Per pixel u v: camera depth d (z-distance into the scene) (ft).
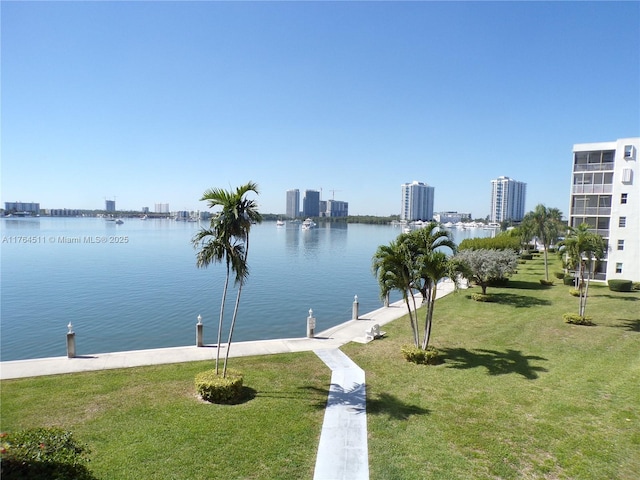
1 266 193.47
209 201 41.06
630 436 33.71
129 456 29.50
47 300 118.01
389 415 37.63
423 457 30.63
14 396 40.55
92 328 88.99
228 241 41.47
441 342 63.41
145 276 164.25
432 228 57.47
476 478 28.07
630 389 43.65
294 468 28.86
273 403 39.96
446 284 127.65
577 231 82.99
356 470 28.84
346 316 102.37
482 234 574.15
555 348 59.62
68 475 19.86
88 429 33.71
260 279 162.61
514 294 105.91
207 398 39.99
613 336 65.67
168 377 46.52
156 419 35.73
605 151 129.08
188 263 206.08
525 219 167.94
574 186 132.16
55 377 46.26
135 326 90.68
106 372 48.08
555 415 37.60
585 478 28.12
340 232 593.42
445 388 44.45
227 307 110.93
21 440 20.59
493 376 48.06
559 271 141.49
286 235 502.79
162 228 596.70
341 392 43.21
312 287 144.25
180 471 27.89
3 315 100.27
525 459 30.42
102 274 168.96
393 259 54.65
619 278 118.83
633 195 116.67
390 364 52.75
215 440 32.24
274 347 60.23
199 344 59.57
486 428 35.17
